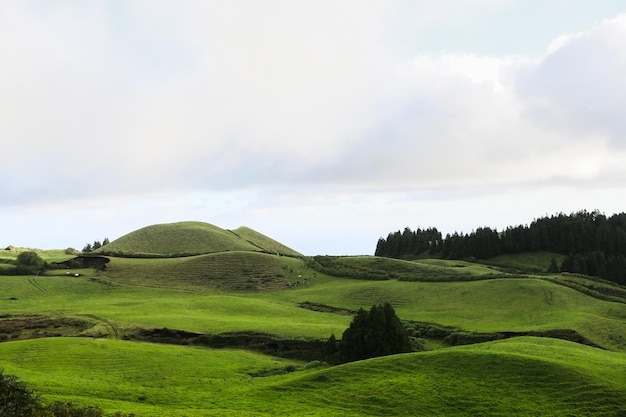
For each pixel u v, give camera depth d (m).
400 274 154.25
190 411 40.09
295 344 81.75
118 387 46.53
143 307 114.88
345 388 49.25
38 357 65.56
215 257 180.00
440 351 57.84
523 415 42.19
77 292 139.25
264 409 43.72
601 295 118.88
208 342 84.88
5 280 144.38
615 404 43.62
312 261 181.25
